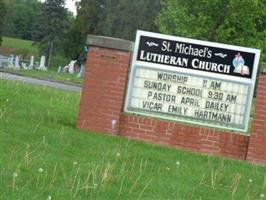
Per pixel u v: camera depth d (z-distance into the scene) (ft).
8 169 24.81
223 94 39.50
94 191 23.90
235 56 39.32
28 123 37.19
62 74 164.35
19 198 21.42
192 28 103.04
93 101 39.96
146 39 39.99
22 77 116.26
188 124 39.60
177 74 39.75
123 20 242.78
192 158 35.29
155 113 39.96
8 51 290.35
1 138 30.96
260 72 38.47
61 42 257.55
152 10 241.96
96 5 241.76
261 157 38.45
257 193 28.27
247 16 100.48
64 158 28.96
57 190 23.17
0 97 49.47
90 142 34.81
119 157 31.37
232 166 34.78
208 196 26.23
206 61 39.55
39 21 268.82
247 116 39.29
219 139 39.09
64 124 40.65
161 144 39.32
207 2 100.27
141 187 25.79
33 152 28.86
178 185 27.22
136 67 40.06
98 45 39.75
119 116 39.70
